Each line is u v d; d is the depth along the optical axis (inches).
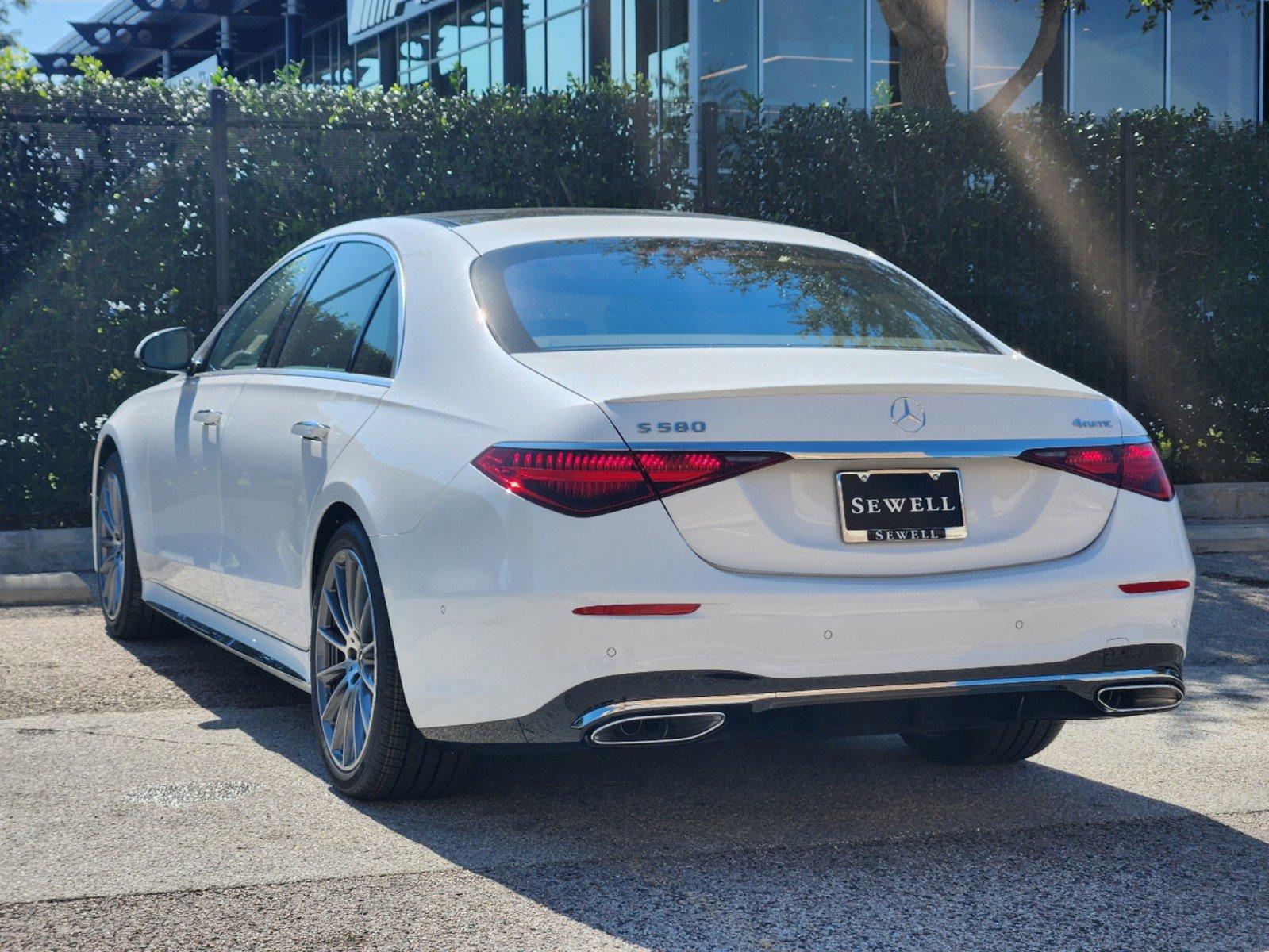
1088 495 142.9
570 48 897.5
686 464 129.3
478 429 138.9
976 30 831.1
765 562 130.7
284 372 187.9
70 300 332.2
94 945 115.6
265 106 339.3
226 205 333.7
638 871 135.0
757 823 150.9
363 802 156.1
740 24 788.6
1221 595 310.8
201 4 1125.1
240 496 189.2
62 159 330.6
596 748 132.4
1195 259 418.0
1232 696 217.5
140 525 234.5
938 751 176.7
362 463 152.9
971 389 139.4
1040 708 142.3
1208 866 138.5
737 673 128.9
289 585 172.7
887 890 130.9
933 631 133.9
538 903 126.2
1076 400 146.2
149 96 335.3
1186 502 407.2
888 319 167.0
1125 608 141.5
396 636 143.3
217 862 135.7
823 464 133.3
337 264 191.6
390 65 1119.6
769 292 165.8
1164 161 411.8
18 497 332.8
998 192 396.5
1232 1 895.1
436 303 159.8
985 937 120.0
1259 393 426.3
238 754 176.4
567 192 359.9
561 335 149.5
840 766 175.2
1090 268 407.2
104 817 149.6
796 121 378.3
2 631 260.4
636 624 126.8
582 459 128.8
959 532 137.0
